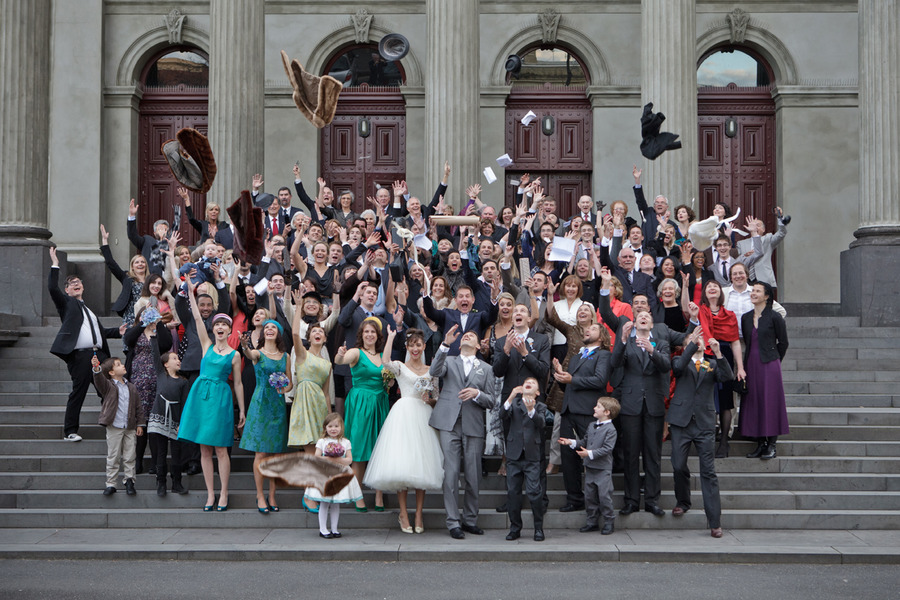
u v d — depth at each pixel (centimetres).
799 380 1288
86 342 1089
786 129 1994
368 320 978
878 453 1068
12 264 1477
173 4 2005
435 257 1207
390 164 2019
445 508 950
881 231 1542
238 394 1000
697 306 986
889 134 1564
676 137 1211
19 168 1510
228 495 991
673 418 939
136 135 2027
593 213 1966
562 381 942
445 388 941
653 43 1652
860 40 1620
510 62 1611
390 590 759
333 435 920
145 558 863
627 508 959
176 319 1066
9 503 989
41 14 1548
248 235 568
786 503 984
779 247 2008
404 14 2006
